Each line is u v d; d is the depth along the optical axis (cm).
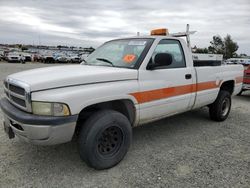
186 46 446
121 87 328
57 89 281
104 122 308
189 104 446
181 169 331
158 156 369
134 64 363
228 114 583
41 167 328
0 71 1880
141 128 499
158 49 389
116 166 336
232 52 6406
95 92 300
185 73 425
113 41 458
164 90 387
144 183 296
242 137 462
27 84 276
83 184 292
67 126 279
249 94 1028
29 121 271
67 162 343
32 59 4478
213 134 475
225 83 561
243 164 349
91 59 433
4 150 377
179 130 493
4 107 320
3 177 302
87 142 302
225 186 293
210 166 341
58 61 4397
